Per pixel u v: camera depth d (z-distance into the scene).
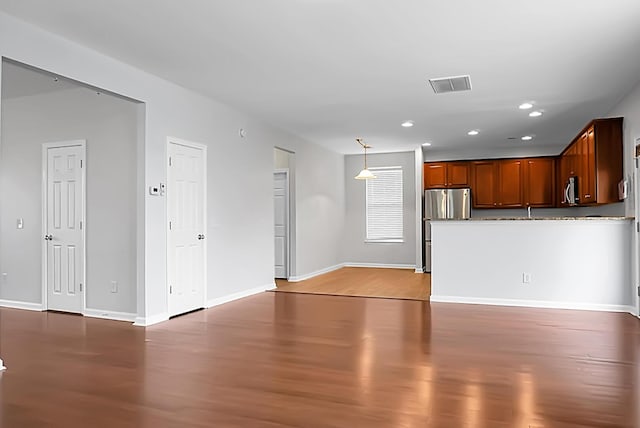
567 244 5.55
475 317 5.07
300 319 5.00
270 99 5.72
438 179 9.66
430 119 6.84
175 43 3.90
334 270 9.70
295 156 8.08
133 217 4.96
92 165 5.20
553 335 4.26
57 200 5.44
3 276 5.82
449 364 3.41
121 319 5.00
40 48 3.59
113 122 5.09
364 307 5.69
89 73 4.02
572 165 7.29
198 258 5.51
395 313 5.32
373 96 5.57
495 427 2.36
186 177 5.31
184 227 5.28
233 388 2.94
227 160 6.07
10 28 3.38
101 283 5.14
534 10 3.29
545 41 3.85
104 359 3.57
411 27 3.58
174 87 5.10
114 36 3.74
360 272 9.34
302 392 2.86
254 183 6.73
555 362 3.45
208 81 4.99
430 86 5.15
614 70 4.60
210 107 5.72
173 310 5.10
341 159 10.34
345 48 4.02
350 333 4.37
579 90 5.31
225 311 5.44
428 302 6.02
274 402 2.70
